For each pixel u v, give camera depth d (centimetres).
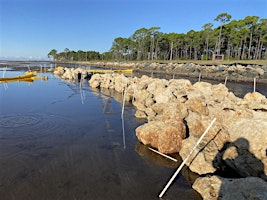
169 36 8006
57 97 1962
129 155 827
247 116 877
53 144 911
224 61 5534
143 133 930
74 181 646
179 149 845
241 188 520
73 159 783
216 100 1367
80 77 3619
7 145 888
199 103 1060
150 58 9856
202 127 886
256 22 5738
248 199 489
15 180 643
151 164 761
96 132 1069
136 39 9006
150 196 589
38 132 1045
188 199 575
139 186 631
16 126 1123
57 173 686
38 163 746
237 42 6159
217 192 549
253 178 531
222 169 707
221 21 6038
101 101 1827
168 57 9600
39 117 1296
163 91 1592
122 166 743
